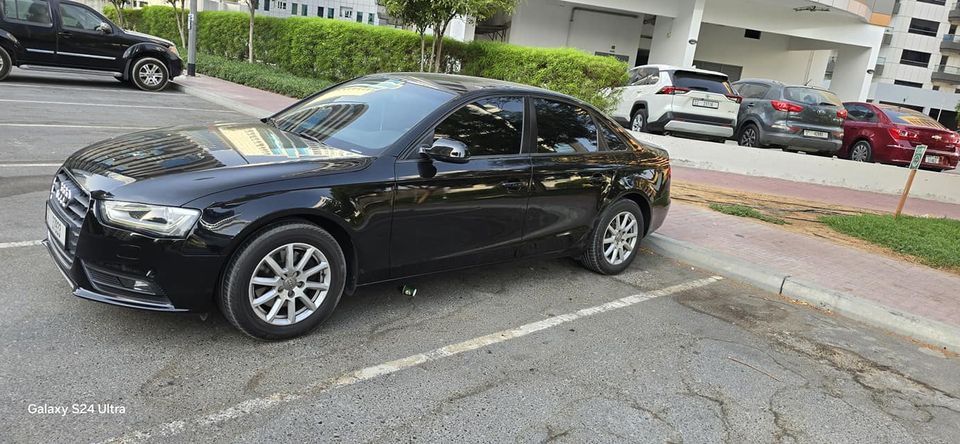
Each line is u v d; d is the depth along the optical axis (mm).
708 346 4402
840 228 8258
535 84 13852
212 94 14688
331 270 3816
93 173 3553
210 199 3354
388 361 3707
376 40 17000
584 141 5254
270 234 3510
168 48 15086
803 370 4195
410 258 4180
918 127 14148
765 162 13078
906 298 5664
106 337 3588
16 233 5027
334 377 3463
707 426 3371
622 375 3844
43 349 3385
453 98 4422
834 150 13828
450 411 3258
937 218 9781
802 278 5867
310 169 3719
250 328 3584
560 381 3691
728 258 6195
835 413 3668
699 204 8984
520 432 3137
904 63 62781
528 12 24062
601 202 5305
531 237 4859
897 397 3969
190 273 3350
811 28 24328
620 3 21656
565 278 5504
